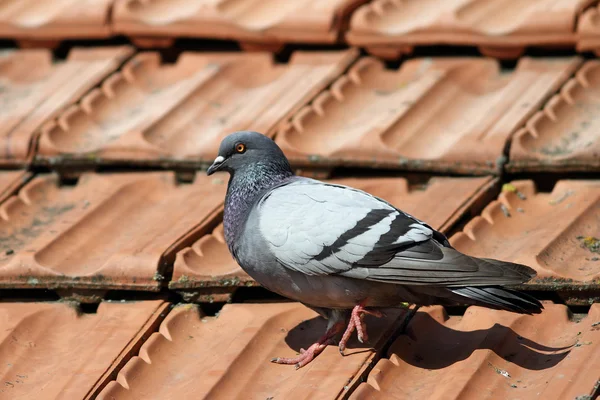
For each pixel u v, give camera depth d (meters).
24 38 13.67
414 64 12.30
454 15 12.09
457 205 9.74
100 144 11.43
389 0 12.79
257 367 8.18
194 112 11.92
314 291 8.17
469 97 11.62
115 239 9.97
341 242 7.88
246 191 8.87
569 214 9.50
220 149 9.07
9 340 8.73
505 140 10.34
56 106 12.17
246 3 13.24
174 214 10.20
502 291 7.62
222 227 9.91
